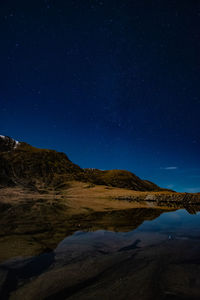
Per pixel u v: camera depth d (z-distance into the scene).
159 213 10.77
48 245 4.19
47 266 3.06
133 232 5.57
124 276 2.74
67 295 2.25
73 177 64.62
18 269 2.94
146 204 18.25
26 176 56.28
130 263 3.21
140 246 4.17
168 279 2.62
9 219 8.19
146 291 2.31
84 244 4.29
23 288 2.39
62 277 2.69
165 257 3.48
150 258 3.43
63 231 5.65
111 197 29.08
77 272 2.85
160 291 2.31
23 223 7.07
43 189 47.22
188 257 3.46
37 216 9.26
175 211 11.98
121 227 6.33
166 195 23.28
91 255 3.58
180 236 5.09
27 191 43.38
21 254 3.59
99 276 2.73
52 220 7.87
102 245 4.23
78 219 8.19
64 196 34.03
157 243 4.41
